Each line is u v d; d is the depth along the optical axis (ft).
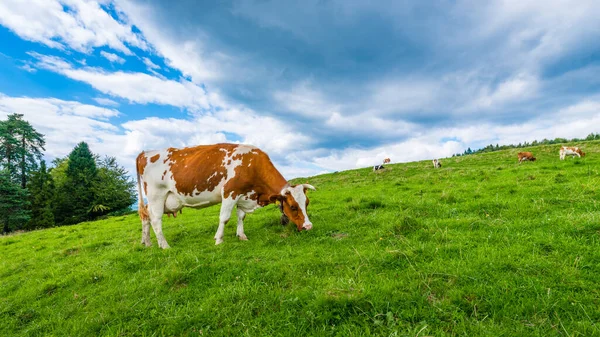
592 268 11.85
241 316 11.73
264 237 22.84
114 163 190.49
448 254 14.69
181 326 11.85
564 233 15.39
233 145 24.58
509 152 101.19
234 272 15.84
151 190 24.72
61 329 13.24
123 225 48.57
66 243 36.37
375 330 9.79
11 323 14.71
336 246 18.49
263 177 23.27
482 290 10.92
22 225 123.34
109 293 15.97
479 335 8.82
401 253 14.92
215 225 31.50
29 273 22.98
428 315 10.06
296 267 15.51
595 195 22.62
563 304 9.78
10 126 155.84
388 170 94.84
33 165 163.22
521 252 13.71
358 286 12.00
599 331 8.43
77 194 142.51
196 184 23.32
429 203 27.02
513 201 23.67
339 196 44.01
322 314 10.69
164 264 19.40
